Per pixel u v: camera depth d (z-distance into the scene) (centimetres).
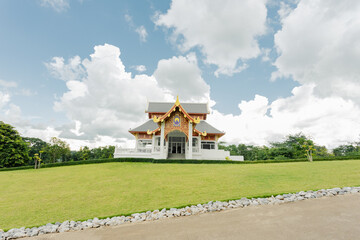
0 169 2569
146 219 690
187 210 743
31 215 825
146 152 2827
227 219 634
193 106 3959
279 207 720
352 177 1170
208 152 3070
